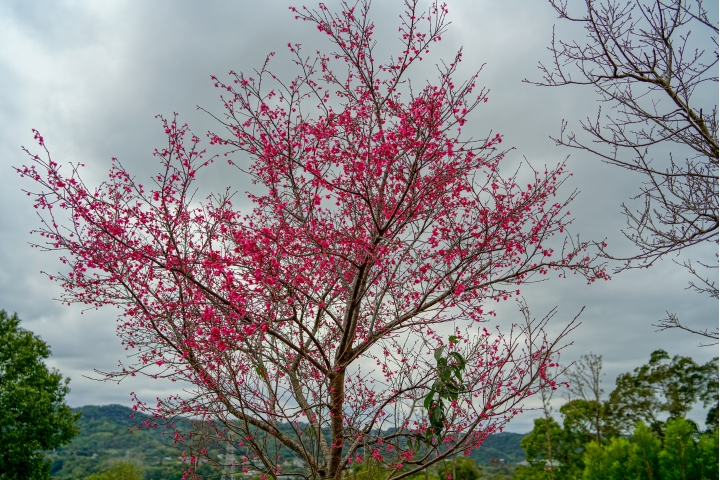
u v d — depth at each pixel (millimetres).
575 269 5621
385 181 5422
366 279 5375
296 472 5367
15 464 14922
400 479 5617
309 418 4973
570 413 22531
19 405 15203
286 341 4695
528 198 5602
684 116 4832
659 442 11523
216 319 4516
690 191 5145
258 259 4285
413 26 5582
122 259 5090
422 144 4863
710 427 18859
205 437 4906
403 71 5824
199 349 4914
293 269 4852
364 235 5582
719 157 4598
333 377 5188
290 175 5121
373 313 5977
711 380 19734
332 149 5273
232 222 4953
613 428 21500
